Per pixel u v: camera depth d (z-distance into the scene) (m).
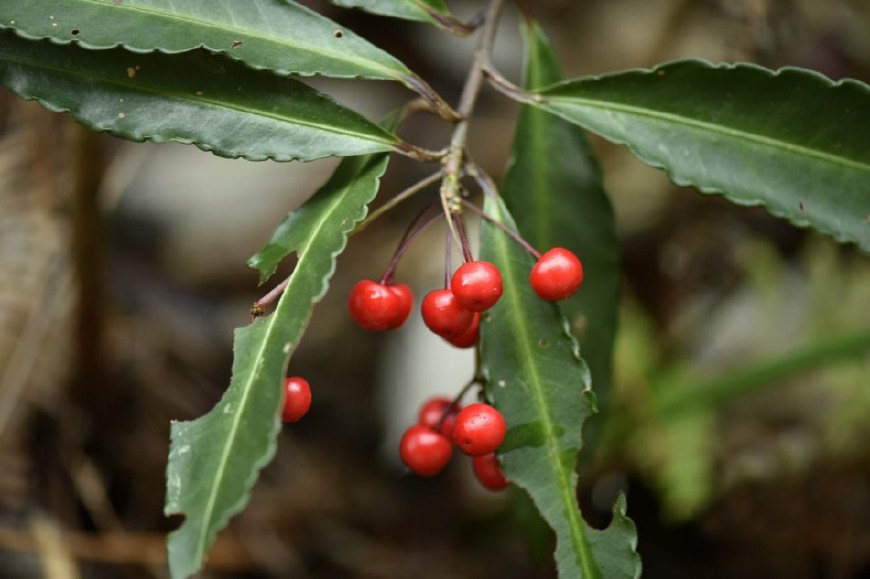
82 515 0.39
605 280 0.34
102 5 0.29
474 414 0.29
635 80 0.30
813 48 0.44
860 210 0.30
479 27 0.31
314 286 0.27
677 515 0.40
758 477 0.41
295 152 0.29
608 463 0.41
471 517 0.44
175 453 0.27
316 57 0.29
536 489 0.29
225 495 0.27
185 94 0.29
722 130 0.30
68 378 0.39
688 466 0.40
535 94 0.31
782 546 0.40
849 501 0.40
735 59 0.39
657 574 0.41
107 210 0.40
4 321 0.38
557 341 0.29
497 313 0.29
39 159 0.37
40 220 0.38
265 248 0.28
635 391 0.41
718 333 0.44
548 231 0.33
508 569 0.42
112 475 0.40
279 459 0.44
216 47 0.28
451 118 0.30
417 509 0.44
